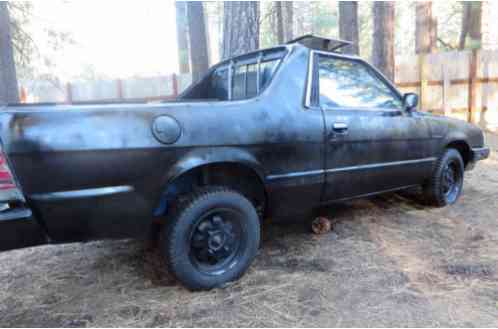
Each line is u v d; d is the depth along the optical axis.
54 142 1.75
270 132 2.42
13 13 10.55
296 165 2.57
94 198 1.86
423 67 9.62
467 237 3.04
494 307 2.02
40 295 2.29
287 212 2.69
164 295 2.25
